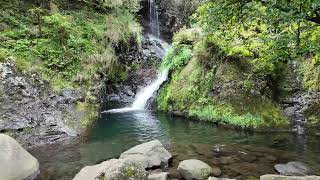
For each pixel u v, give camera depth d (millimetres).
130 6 15992
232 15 5605
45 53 10836
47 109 9141
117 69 13484
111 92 13039
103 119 10781
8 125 7984
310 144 7719
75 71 11055
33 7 12492
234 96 9984
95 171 5312
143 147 6758
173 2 18469
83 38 12602
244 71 10164
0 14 11516
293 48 5059
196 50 11789
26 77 9453
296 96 9570
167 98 11914
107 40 13375
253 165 6383
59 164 6609
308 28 4789
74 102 10023
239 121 9383
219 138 8406
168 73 12977
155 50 16031
